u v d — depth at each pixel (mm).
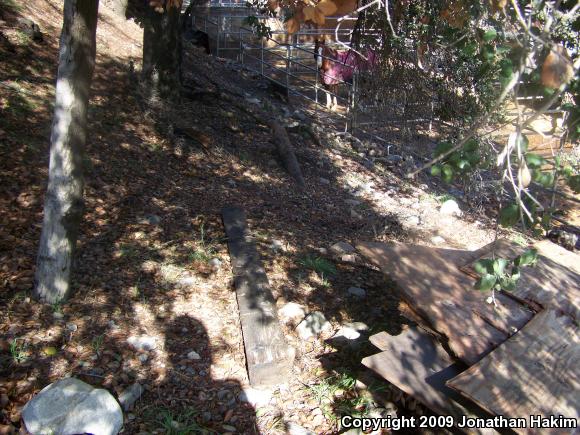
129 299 4965
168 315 4914
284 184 8484
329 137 11344
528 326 3822
